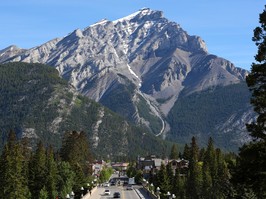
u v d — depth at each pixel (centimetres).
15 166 9788
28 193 10362
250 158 3603
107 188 15200
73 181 12444
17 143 10962
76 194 11962
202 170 15112
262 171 3572
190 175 15062
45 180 11162
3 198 9625
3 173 9725
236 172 3803
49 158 11931
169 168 15800
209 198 13312
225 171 11612
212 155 15962
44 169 11288
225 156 18650
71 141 14688
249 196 5797
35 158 11400
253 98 3647
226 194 8069
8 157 9819
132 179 18100
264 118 3581
